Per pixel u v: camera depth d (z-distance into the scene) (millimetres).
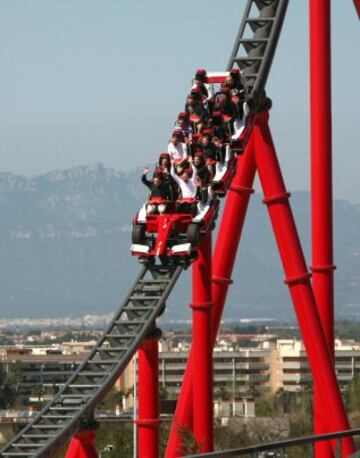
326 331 100625
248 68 95625
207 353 90438
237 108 91125
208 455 57969
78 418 81875
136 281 87875
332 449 96938
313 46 99625
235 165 91062
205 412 90125
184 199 87562
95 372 84875
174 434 92250
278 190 96000
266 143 95875
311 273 96875
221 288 96812
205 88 93000
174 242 87062
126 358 84750
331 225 100562
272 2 96750
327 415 96500
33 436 80750
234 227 97250
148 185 89438
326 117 99625
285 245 95875
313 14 99500
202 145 89125
